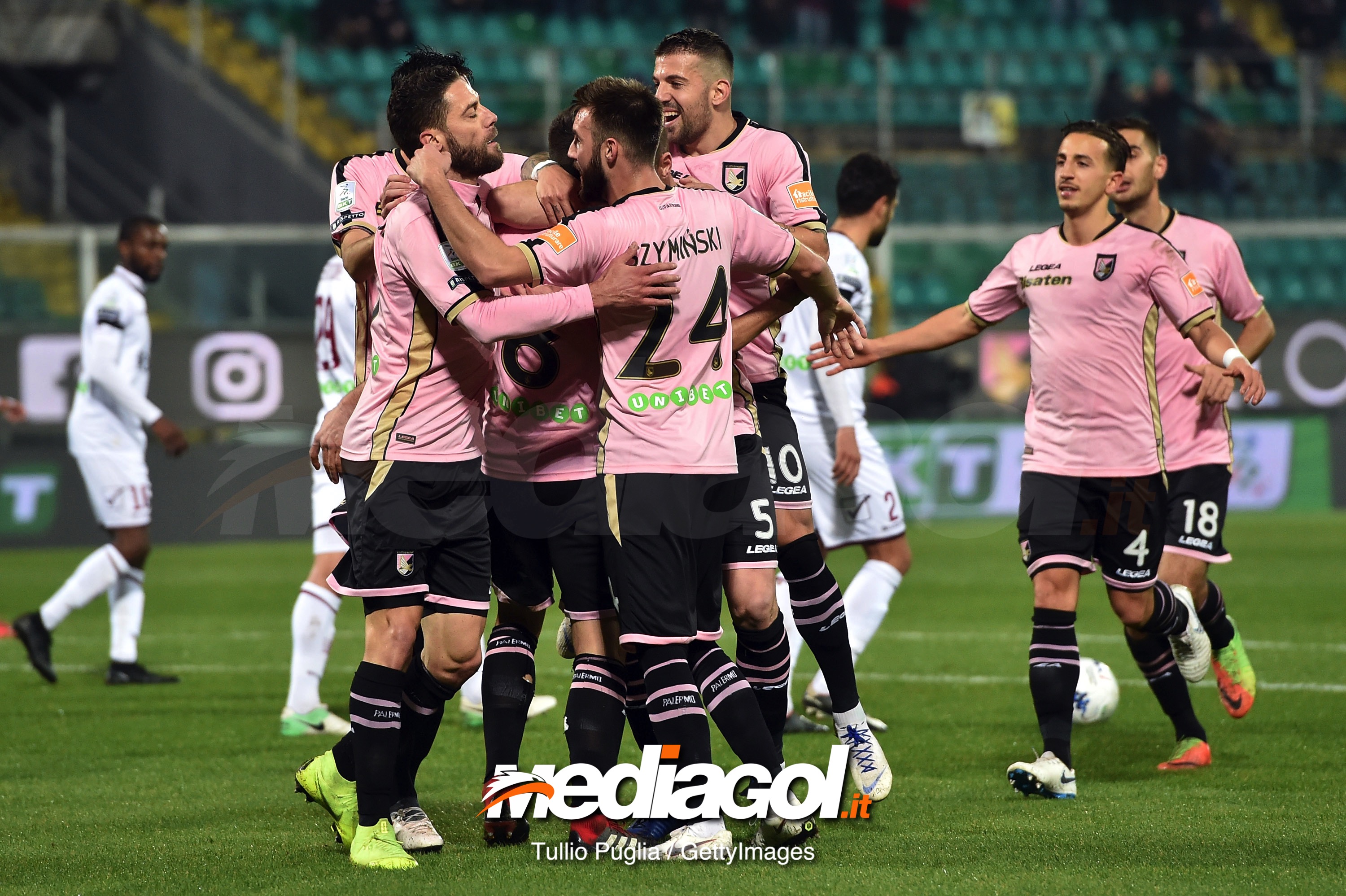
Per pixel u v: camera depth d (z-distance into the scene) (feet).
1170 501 63.87
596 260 42.75
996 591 125.08
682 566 43.55
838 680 51.16
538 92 218.59
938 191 221.66
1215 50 253.65
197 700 79.15
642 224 42.91
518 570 47.44
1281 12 268.82
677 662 44.27
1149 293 54.03
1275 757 59.57
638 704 49.11
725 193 45.60
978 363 168.66
